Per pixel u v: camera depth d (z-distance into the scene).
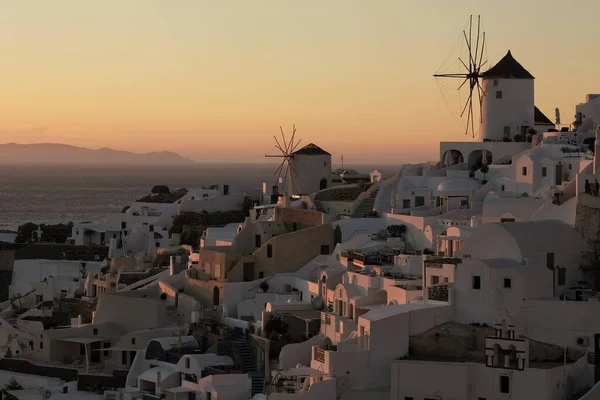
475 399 78.81
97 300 117.25
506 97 129.50
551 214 89.44
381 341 82.00
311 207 129.38
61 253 147.88
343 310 92.81
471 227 97.25
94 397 95.88
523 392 77.00
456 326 82.62
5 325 113.94
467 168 126.19
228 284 106.38
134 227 157.38
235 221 152.62
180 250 134.62
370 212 121.75
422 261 93.25
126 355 100.25
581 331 79.12
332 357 81.56
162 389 91.25
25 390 99.25
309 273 107.69
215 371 89.88
